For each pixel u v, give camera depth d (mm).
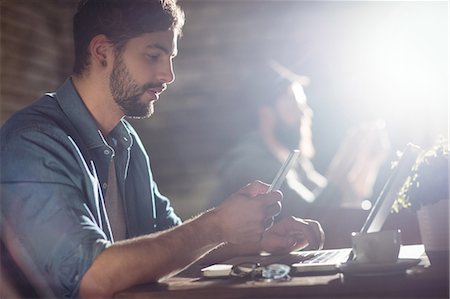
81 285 1728
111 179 2152
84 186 1896
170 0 2088
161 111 5742
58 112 2029
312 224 2170
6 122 1969
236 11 5617
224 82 5641
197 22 5688
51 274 1762
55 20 5539
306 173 3709
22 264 1794
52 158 1854
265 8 5535
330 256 1982
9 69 5059
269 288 1542
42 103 2047
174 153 5715
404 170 1810
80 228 1769
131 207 2225
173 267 1771
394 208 1840
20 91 5145
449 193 1733
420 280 1495
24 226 1802
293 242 2123
